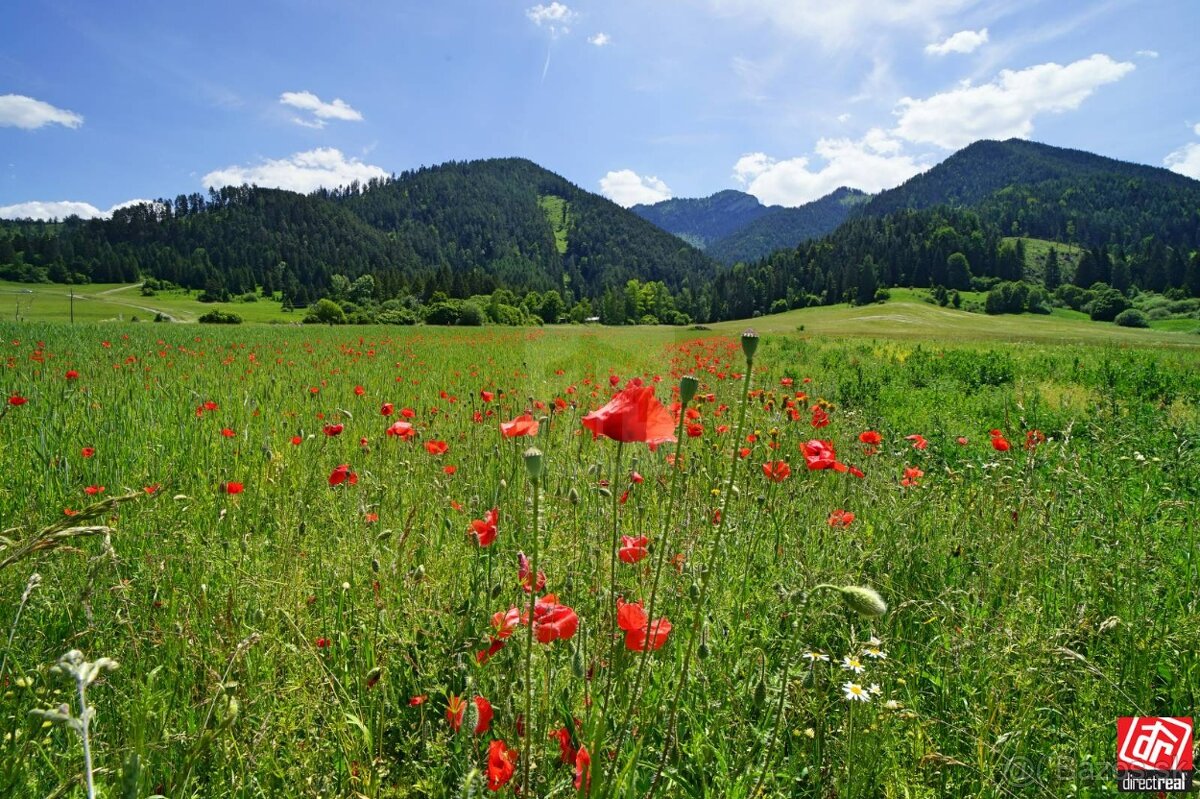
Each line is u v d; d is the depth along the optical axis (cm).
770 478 316
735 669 218
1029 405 980
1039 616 257
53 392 668
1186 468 515
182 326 3712
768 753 169
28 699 191
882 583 293
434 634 223
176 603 248
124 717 186
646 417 138
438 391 821
